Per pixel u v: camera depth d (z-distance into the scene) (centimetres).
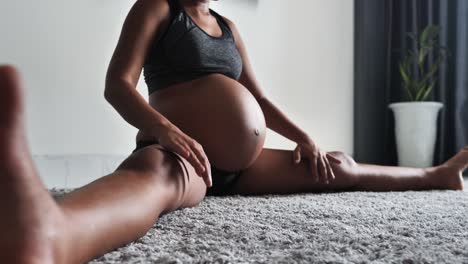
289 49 240
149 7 103
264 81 231
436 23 253
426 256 56
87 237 51
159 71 109
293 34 242
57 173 170
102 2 184
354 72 263
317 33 250
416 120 236
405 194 125
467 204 105
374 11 259
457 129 242
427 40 244
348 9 262
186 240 64
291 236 67
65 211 49
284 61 238
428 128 236
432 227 76
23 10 167
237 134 104
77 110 178
